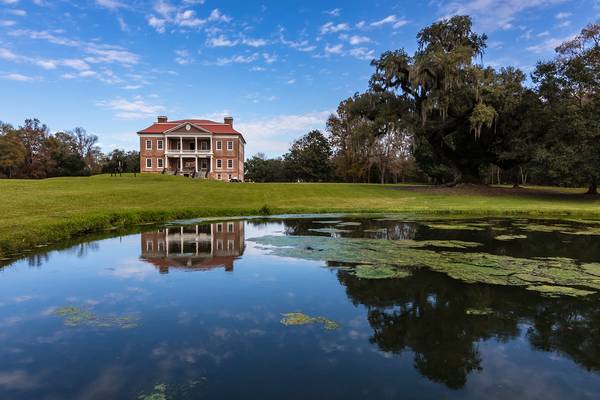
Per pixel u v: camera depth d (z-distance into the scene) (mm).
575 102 28250
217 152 62469
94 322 4922
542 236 11617
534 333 4637
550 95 28953
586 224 14812
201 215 17781
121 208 16469
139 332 4633
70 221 11750
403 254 8914
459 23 29828
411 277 6977
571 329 4750
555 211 19031
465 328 4789
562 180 29828
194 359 3977
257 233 12438
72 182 28078
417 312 5277
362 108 32094
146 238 11328
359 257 8602
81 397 3285
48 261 8273
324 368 3816
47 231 10578
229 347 4238
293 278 6953
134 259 8484
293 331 4672
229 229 13414
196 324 4875
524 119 30234
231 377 3627
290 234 12188
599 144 27062
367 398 3305
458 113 29625
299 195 27750
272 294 6066
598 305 5543
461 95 28188
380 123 30312
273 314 5223
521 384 3547
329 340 4449
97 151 87312
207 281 6762
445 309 5406
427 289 6262
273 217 17453
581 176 27406
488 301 5723
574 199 27172
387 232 12539
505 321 4984
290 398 3293
